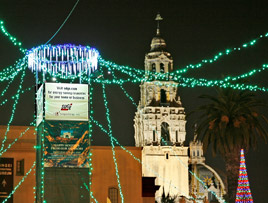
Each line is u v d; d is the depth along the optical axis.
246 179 58.88
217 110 64.31
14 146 63.03
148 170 152.25
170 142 154.88
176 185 152.38
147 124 154.62
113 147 68.25
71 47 48.59
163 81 156.38
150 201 68.50
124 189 67.69
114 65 65.88
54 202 46.16
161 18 159.25
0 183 62.00
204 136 64.31
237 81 64.19
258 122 63.53
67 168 46.56
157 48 157.50
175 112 156.50
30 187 62.59
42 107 46.69
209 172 170.50
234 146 63.00
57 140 46.53
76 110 47.03
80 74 49.66
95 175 67.25
